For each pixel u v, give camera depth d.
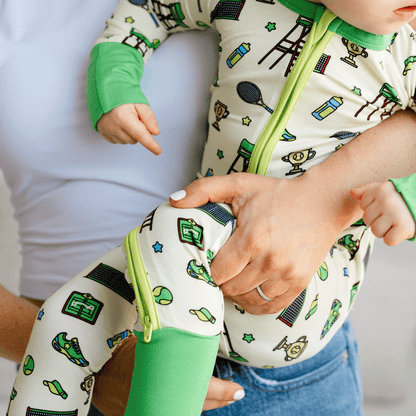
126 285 0.73
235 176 0.70
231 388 0.78
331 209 0.69
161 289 0.63
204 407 0.78
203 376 0.62
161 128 0.93
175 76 0.92
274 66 0.72
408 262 1.68
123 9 0.88
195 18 0.86
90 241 0.96
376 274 1.67
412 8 0.63
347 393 1.00
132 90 0.78
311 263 0.67
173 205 0.68
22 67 0.90
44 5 0.94
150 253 0.65
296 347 0.78
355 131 0.75
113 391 0.77
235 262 0.65
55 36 0.92
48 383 0.69
